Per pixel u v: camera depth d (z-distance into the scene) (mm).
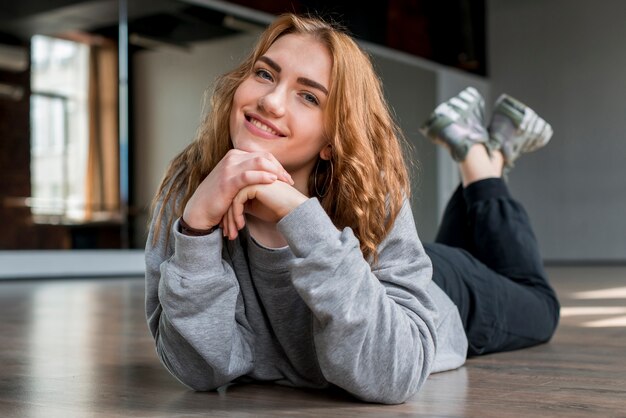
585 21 10453
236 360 1288
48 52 6215
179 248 1160
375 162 1256
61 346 2025
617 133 10258
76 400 1256
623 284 4961
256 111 1196
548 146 10648
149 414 1137
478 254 2053
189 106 6816
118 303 3592
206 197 1140
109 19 6422
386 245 1271
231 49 7141
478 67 10703
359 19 8461
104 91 6406
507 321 1818
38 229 6113
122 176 6453
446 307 1612
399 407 1189
